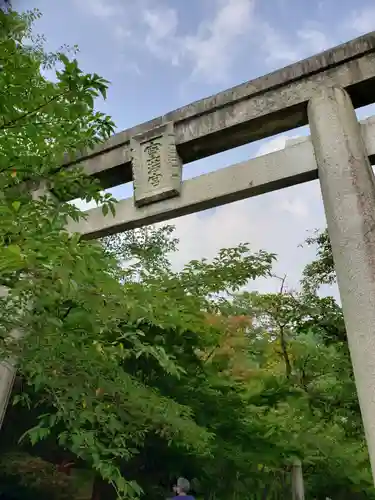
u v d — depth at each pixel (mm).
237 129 5938
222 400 9102
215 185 5652
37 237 3150
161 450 9078
